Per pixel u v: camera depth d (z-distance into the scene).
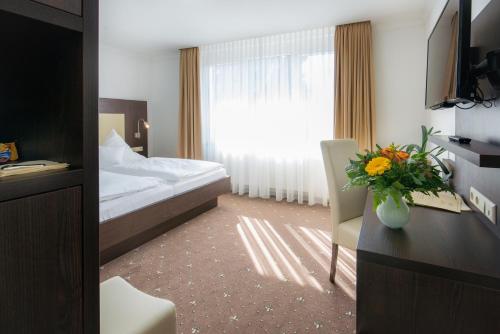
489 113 1.35
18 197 0.67
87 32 0.78
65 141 0.83
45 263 0.73
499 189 1.18
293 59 4.25
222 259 2.53
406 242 1.11
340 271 2.33
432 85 2.11
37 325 0.73
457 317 0.91
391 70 3.87
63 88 0.82
